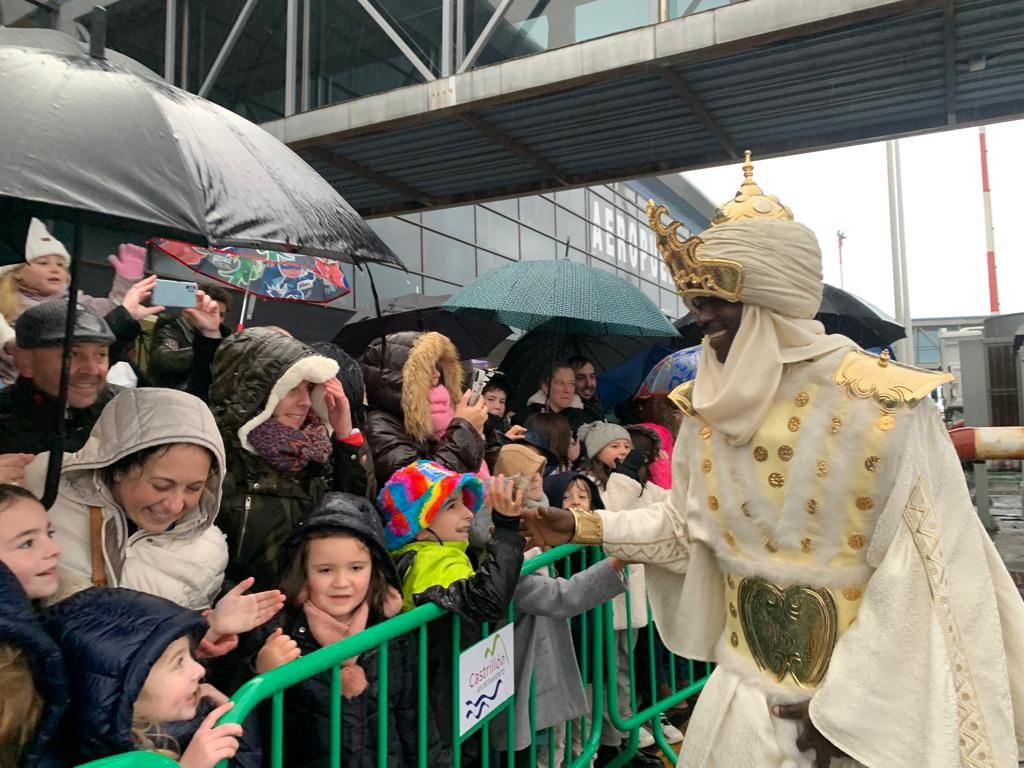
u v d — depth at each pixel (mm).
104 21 1651
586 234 21172
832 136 6227
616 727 3018
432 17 6191
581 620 2918
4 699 1199
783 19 4590
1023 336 9594
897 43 4812
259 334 2240
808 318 1917
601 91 5465
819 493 1775
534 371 5660
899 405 1690
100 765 1053
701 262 1848
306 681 1763
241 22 6996
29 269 2840
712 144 6465
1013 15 4445
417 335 3035
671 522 2164
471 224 15820
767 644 1882
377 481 2695
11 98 1397
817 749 1730
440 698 2076
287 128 6422
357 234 1875
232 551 2098
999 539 9180
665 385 5098
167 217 1380
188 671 1440
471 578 2057
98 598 1462
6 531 1396
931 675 1569
